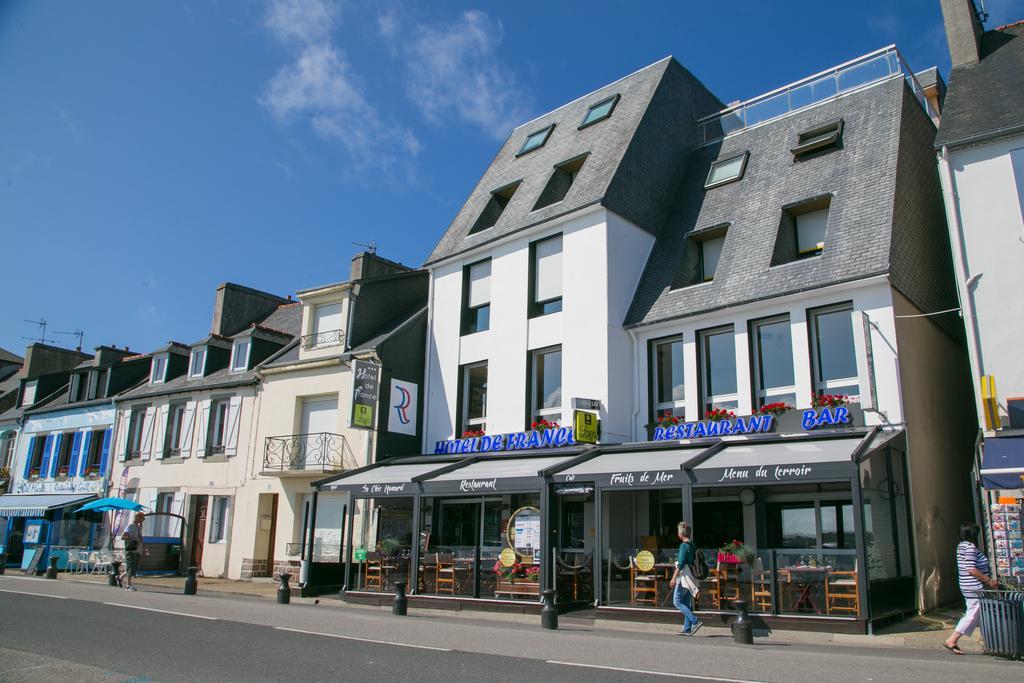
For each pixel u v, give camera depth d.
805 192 16.88
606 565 14.34
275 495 22.53
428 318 21.47
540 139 23.12
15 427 33.03
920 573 12.97
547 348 18.42
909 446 13.47
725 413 15.41
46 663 7.29
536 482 14.64
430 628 11.32
